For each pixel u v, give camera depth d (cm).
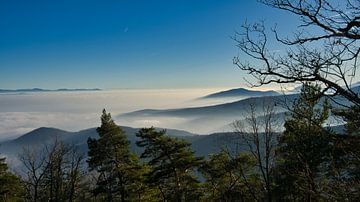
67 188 3131
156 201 3691
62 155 2920
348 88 664
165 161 3241
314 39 693
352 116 890
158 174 3186
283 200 2030
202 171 3209
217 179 3077
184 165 3105
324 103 978
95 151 3372
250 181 2284
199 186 3216
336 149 1069
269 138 1520
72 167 2975
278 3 701
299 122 1345
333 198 748
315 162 1261
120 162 3475
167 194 3534
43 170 2866
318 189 823
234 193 2733
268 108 1501
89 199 4016
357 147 815
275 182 1952
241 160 2242
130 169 3441
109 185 3400
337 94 677
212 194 3120
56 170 2981
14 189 3466
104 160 3406
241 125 1584
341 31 656
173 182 3353
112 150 3425
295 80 710
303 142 1295
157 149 3169
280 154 1620
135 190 3559
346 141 831
